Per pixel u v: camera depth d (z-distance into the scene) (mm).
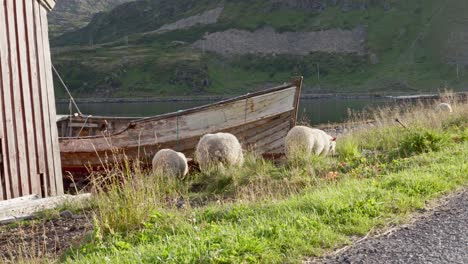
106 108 92875
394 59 146375
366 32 165750
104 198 8594
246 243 5695
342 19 175625
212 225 6707
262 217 6938
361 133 18750
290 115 16609
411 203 7414
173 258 5508
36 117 11805
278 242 5879
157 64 148375
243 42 170625
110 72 143875
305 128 14156
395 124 20031
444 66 135250
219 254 5516
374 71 139875
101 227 7281
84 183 16531
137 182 9008
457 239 5957
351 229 6430
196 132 16172
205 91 135000
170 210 8094
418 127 15078
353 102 78000
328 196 7789
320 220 6691
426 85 123062
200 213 7875
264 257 5523
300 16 184000
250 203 8367
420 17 167000
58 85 140750
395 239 6086
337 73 142000
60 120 20891
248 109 16312
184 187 11656
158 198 9281
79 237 7750
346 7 182125
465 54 138750
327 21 175750
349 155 14203
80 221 9234
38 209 10469
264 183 11016
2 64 10773
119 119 20344
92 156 16375
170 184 11578
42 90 12125
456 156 11023
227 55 161875
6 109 10781
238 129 16344
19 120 11172
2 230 9133
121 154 16125
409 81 127688
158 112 71500
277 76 146000
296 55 158250
